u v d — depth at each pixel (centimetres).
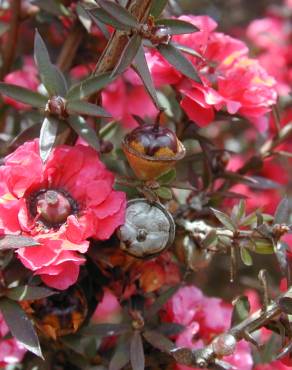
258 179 21
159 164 17
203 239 18
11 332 17
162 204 18
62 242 17
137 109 23
